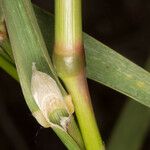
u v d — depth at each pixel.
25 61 0.06
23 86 0.06
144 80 0.07
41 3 0.16
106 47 0.07
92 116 0.06
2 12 0.07
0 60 0.07
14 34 0.06
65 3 0.06
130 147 0.10
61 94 0.06
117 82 0.07
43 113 0.06
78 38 0.06
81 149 0.06
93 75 0.07
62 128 0.06
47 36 0.07
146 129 0.10
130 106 0.10
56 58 0.06
